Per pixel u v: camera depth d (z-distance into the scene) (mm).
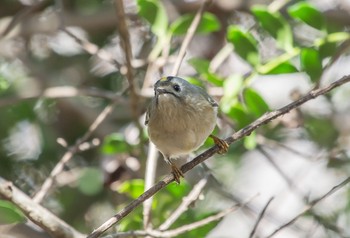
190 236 9656
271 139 12883
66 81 13883
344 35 10156
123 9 9383
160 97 8625
